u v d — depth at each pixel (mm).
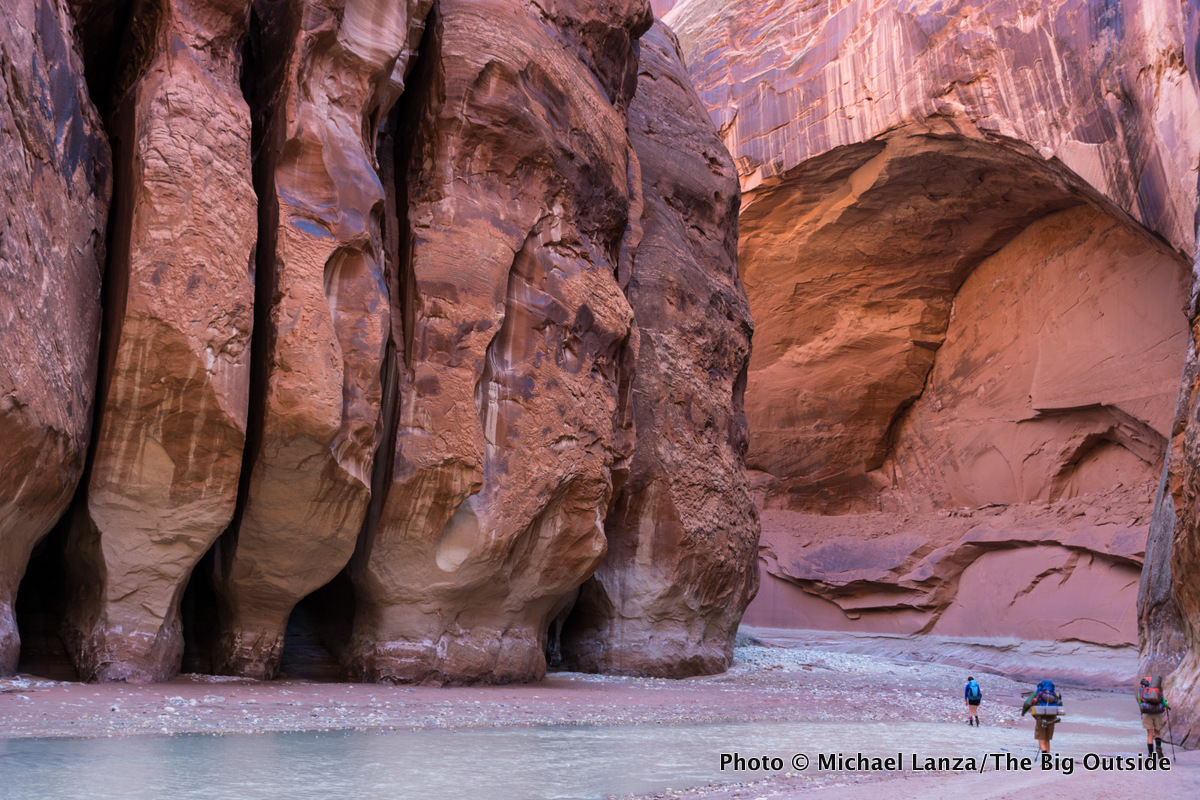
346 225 13344
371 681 14258
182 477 12039
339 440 12945
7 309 10156
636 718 12016
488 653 15203
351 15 14156
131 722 8922
